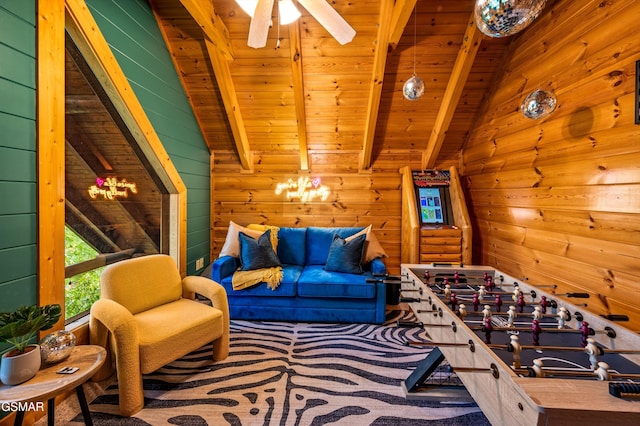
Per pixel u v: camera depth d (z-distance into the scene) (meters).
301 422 1.64
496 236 3.19
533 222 2.58
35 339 1.64
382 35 2.59
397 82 3.29
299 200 4.16
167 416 1.68
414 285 2.08
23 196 1.58
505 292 1.87
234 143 4.06
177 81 3.21
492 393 1.04
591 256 1.97
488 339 1.32
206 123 3.78
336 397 1.85
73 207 3.29
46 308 1.39
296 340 2.59
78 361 1.45
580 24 2.06
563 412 0.78
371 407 1.76
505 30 1.32
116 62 2.21
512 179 2.89
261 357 2.31
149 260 2.29
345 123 3.74
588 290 1.99
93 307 1.84
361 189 4.14
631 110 1.69
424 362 1.91
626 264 1.72
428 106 3.52
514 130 2.86
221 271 3.00
